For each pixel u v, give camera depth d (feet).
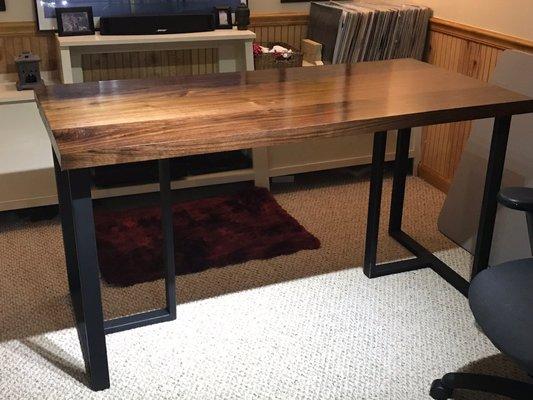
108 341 6.86
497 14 8.85
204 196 10.49
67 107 6.11
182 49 10.38
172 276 7.06
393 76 7.58
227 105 6.30
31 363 6.54
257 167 10.29
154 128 5.57
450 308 7.53
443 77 7.55
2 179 9.09
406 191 10.62
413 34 10.39
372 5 10.56
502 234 8.16
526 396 5.69
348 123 5.85
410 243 8.79
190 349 6.76
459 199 8.96
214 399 6.07
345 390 6.20
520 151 7.98
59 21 9.34
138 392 6.15
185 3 10.19
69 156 4.95
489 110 6.46
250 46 9.87
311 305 7.56
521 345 4.56
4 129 8.88
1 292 7.77
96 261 5.61
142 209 9.88
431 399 6.10
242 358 6.63
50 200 9.41
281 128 5.62
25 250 8.79
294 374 6.41
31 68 9.23
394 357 6.68
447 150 10.34
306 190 10.77
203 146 5.39
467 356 6.71
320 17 10.56
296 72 7.72
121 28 9.41
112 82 7.07
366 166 11.51
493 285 5.18
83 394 6.11
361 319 7.30
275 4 10.79
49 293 7.78
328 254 8.71
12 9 9.44
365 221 9.68
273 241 8.97
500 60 8.30
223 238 9.03
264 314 7.38
